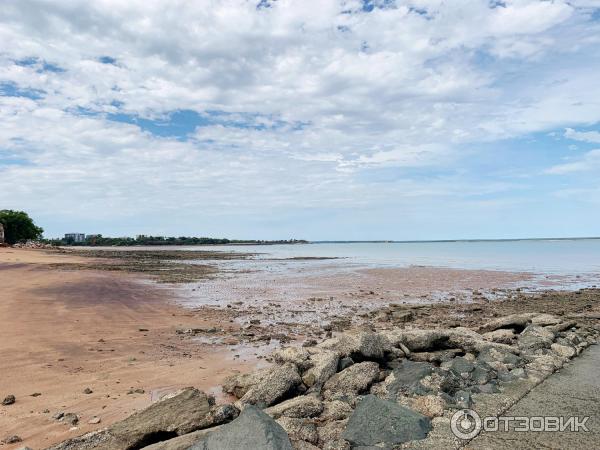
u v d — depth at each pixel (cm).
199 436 583
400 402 727
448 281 3216
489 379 837
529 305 2019
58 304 1727
